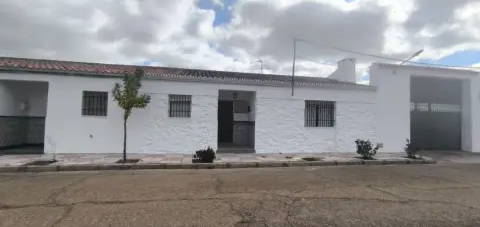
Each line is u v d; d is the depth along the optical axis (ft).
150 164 31.55
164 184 22.66
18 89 41.19
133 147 39.14
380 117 48.08
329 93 45.98
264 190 20.95
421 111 54.24
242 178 25.59
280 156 40.45
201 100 41.22
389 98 48.73
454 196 19.95
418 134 53.78
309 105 45.85
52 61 46.19
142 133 39.42
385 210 16.44
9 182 23.06
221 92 48.19
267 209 16.31
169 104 40.68
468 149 53.16
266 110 43.47
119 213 15.35
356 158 39.60
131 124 39.11
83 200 17.74
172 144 40.24
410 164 37.73
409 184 23.94
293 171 30.22
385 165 36.40
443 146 54.54
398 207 17.08
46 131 37.11
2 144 37.91
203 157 33.65
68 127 37.65
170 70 52.01
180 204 17.11
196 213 15.51
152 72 45.80
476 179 26.63
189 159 35.65
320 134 45.39
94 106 38.73
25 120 42.78
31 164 30.30
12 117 39.86
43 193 19.38
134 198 18.33
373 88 47.83
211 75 49.83
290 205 17.13
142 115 39.42
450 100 55.62
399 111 49.16
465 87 54.39
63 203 17.06
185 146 40.57
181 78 40.40
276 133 43.68
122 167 30.68
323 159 38.24
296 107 44.57
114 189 20.74
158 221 14.25
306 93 45.06
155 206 16.65
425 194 20.44
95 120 38.29
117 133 38.86
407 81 49.85
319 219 14.82
